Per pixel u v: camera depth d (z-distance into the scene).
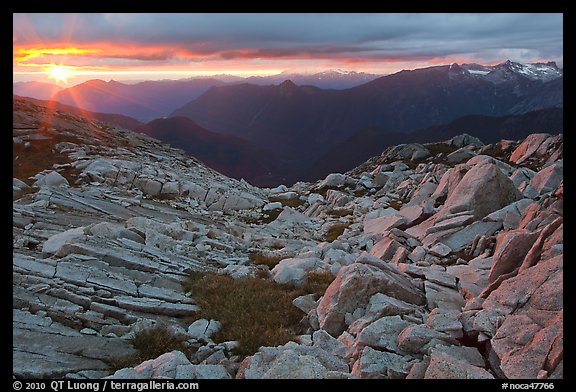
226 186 49.62
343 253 24.77
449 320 12.08
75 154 46.88
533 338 10.16
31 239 20.48
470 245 23.83
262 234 34.28
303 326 15.52
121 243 20.17
